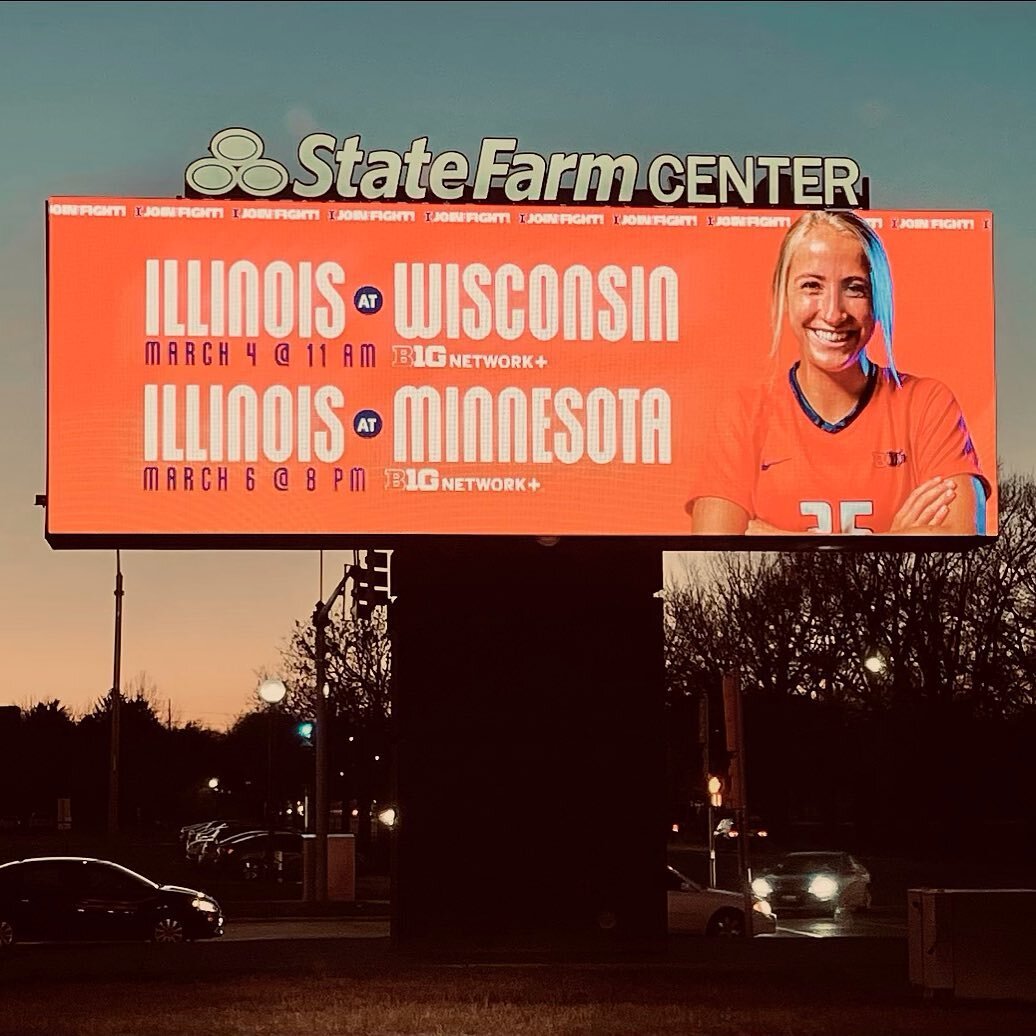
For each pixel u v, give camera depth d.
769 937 27.88
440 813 22.06
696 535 21.97
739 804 28.91
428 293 21.98
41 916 28.05
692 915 30.19
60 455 21.39
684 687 75.50
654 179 22.44
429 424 21.83
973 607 66.44
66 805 70.69
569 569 22.50
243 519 21.53
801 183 22.56
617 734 22.33
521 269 22.12
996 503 22.36
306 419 21.72
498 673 22.31
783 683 72.56
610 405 22.05
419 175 22.28
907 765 69.38
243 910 39.00
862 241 22.53
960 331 22.58
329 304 21.88
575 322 22.11
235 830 63.19
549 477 21.91
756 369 22.30
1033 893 18.22
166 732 120.62
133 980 19.77
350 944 24.47
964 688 68.50
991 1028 15.72
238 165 22.02
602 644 22.45
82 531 21.28
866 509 22.23
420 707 22.19
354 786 63.75
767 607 73.69
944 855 68.56
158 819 113.19
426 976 19.97
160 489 21.47
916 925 18.56
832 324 22.39
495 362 21.97
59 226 21.62
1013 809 72.06
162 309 21.67
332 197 22.14
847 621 69.81
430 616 22.33
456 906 21.94
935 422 22.41
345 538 21.66
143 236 21.73
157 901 28.66
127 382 21.56
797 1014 16.73
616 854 22.16
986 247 22.69
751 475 22.12
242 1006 17.23
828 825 79.69
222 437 21.61
